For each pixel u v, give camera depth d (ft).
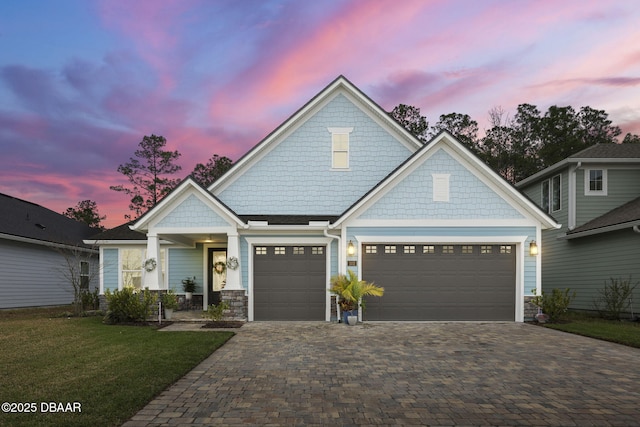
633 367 23.06
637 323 41.60
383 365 23.29
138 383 18.88
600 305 49.83
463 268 41.73
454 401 17.29
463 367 22.93
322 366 23.02
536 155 125.59
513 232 41.39
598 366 23.26
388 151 47.21
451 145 41.70
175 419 15.05
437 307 41.37
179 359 23.65
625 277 46.11
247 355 25.79
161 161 119.24
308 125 47.42
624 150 57.93
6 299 55.31
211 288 53.52
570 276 55.67
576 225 54.80
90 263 73.97
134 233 56.39
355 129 47.39
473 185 41.75
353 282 38.86
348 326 37.83
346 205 46.73
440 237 41.37
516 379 20.62
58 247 62.34
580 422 15.10
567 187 56.39
